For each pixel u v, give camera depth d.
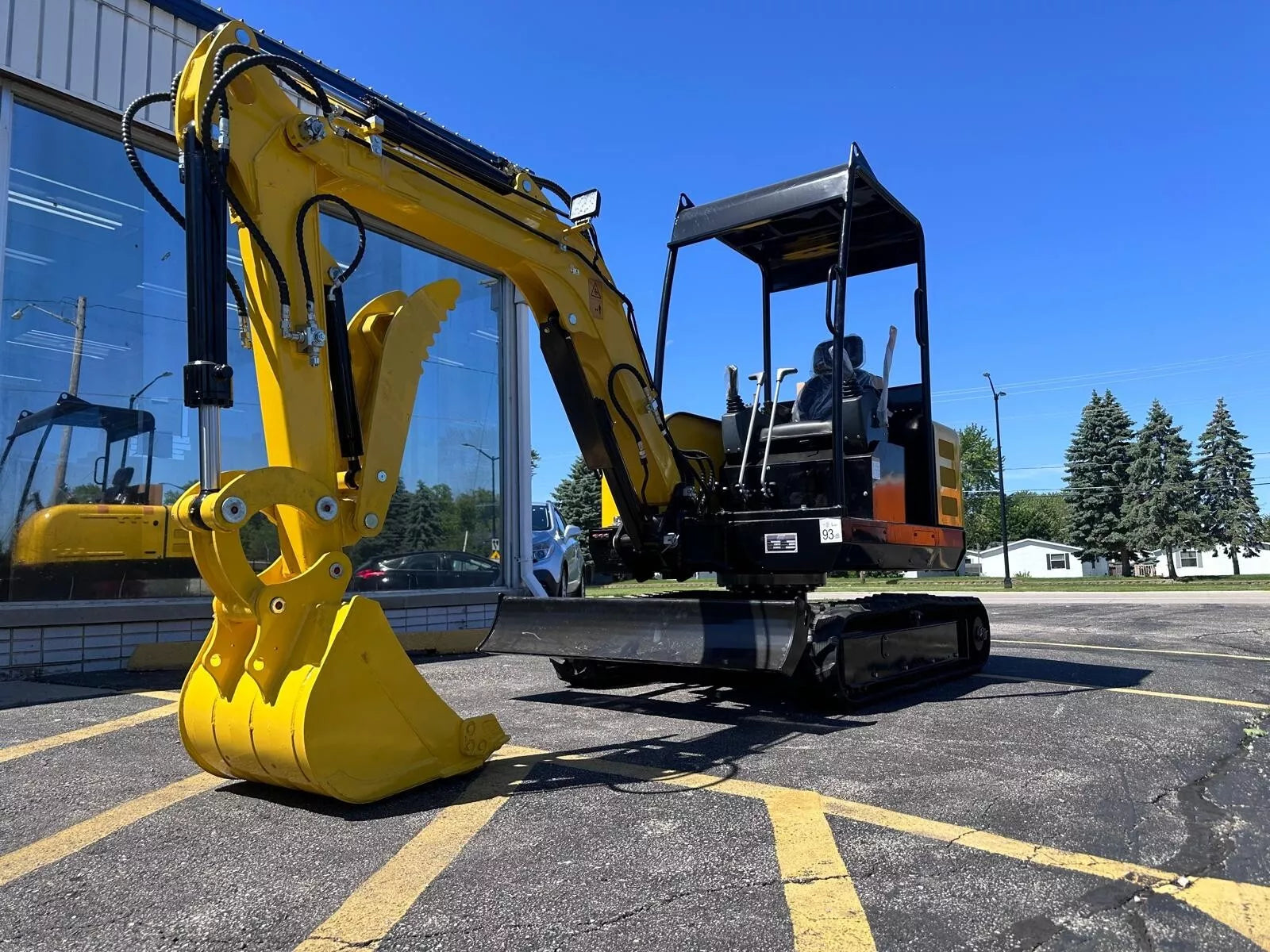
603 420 5.34
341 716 3.34
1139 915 2.45
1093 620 12.38
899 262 7.09
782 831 3.12
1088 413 46.31
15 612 6.38
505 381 10.82
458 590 9.82
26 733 4.75
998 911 2.46
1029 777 3.82
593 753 4.31
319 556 3.62
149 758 4.21
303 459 3.63
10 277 6.68
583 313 5.27
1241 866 2.80
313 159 3.83
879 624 5.84
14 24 6.54
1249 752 4.26
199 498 3.27
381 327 4.12
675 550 5.63
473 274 10.50
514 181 4.96
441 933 2.34
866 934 2.32
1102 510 45.75
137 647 6.95
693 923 2.39
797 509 5.96
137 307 7.55
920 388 6.79
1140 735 4.64
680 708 5.54
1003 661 7.68
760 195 6.13
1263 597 18.22
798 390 6.51
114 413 7.32
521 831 3.13
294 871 2.77
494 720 4.05
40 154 6.90
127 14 7.28
